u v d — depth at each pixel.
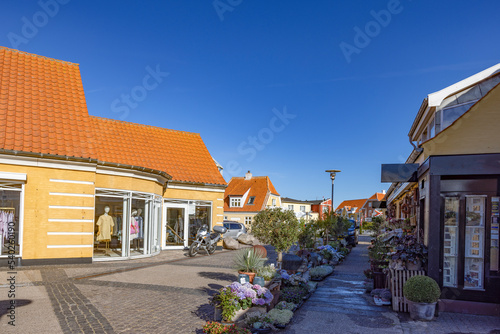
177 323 6.68
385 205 30.09
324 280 11.98
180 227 19.50
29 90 14.45
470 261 7.92
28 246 12.01
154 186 16.56
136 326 6.43
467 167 7.86
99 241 13.91
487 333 6.60
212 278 10.91
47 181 12.41
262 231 11.04
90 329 6.18
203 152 22.55
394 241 9.45
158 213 17.50
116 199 14.50
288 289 8.81
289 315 7.05
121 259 14.51
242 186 51.59
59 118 13.98
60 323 6.41
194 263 14.16
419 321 7.30
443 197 8.14
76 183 12.90
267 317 6.75
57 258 12.47
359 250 24.44
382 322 7.23
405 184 12.91
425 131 14.23
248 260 8.31
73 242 12.79
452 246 8.04
